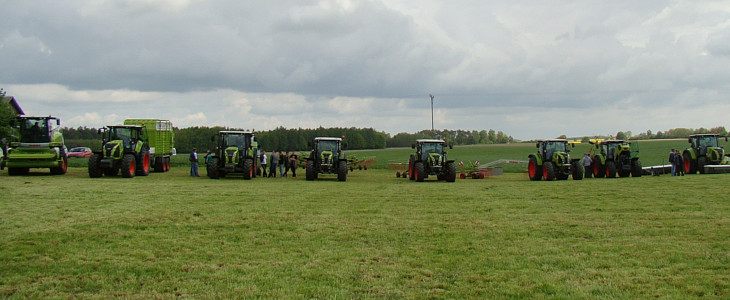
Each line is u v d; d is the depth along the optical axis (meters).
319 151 24.83
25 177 22.38
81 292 6.18
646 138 137.62
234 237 9.24
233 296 6.05
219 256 7.90
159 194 15.65
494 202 14.15
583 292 6.13
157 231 9.72
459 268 7.23
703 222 10.60
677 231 9.67
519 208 12.94
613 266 7.27
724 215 11.49
